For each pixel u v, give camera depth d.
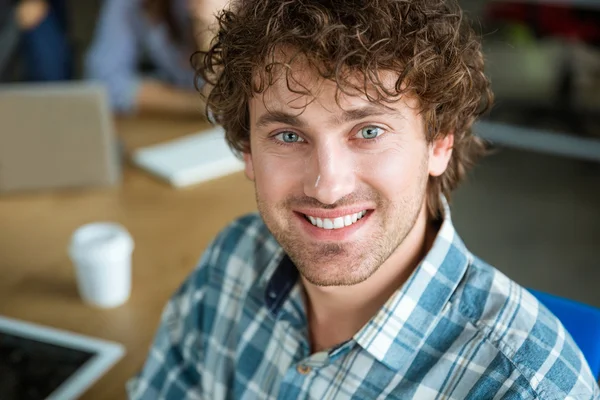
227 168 1.82
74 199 1.70
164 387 1.11
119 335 1.23
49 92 1.65
